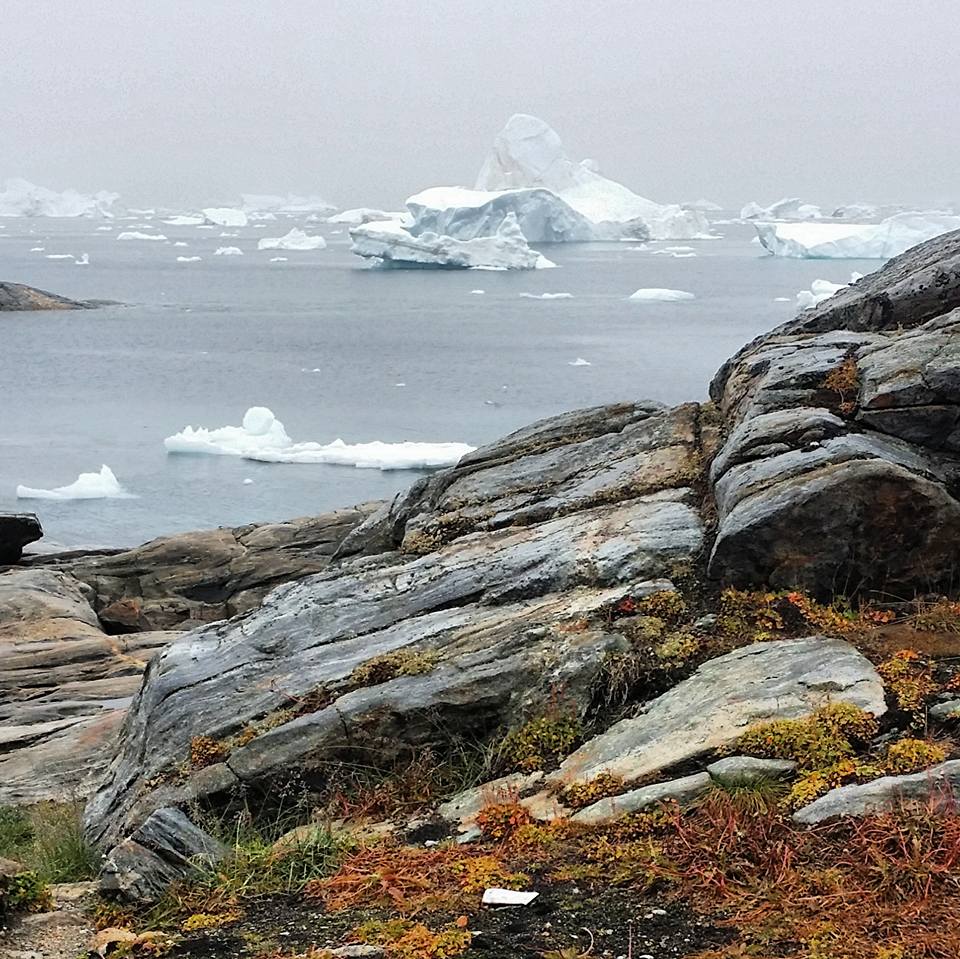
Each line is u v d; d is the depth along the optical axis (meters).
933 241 11.74
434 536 9.88
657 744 6.38
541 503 9.68
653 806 5.78
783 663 6.85
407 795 7.05
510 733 7.17
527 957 4.69
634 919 4.91
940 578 7.63
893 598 7.65
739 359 10.61
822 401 8.89
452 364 64.19
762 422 8.69
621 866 5.34
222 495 34.31
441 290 120.69
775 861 5.15
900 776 5.54
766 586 7.78
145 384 57.72
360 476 36.53
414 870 5.68
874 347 9.23
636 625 7.59
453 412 48.78
